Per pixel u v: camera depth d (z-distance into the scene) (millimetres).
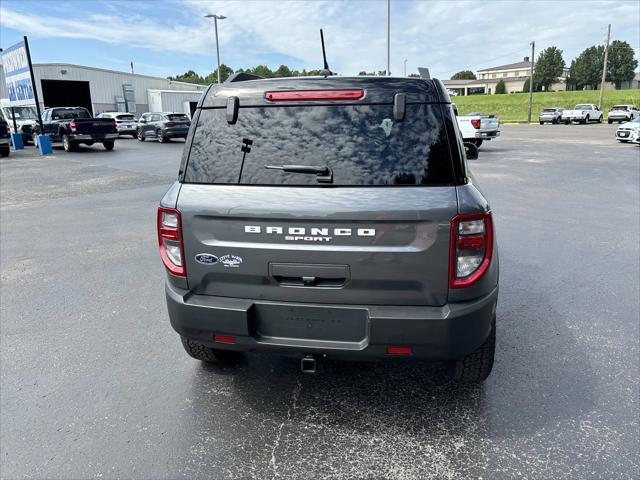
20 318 4391
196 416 2953
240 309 2648
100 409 3027
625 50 108062
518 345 3760
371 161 2502
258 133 2639
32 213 9086
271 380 3354
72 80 40000
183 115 26594
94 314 4469
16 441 2734
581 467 2473
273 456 2600
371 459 2564
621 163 15578
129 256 6273
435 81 2604
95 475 2471
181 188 2744
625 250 6297
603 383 3227
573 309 4438
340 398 3129
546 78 112250
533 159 16906
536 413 2926
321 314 2611
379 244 2469
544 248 6402
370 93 2561
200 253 2711
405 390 3209
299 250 2549
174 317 2824
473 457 2562
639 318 4242
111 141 22031
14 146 23453
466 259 2475
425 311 2500
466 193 2471
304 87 2607
